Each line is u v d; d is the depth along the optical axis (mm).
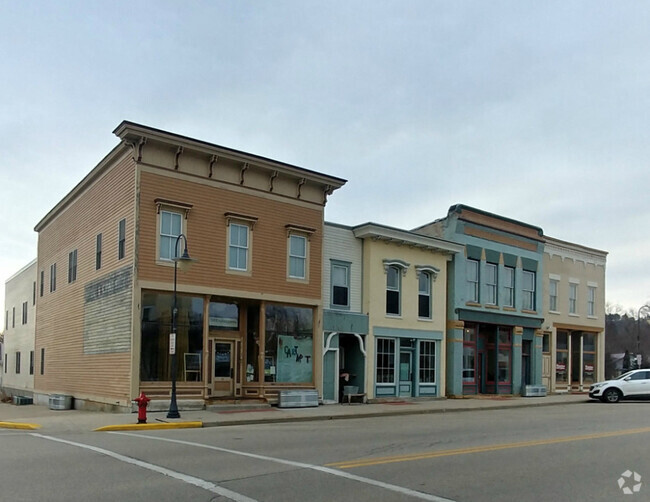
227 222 22297
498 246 32750
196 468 10047
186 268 18578
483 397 30703
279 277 23641
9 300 43750
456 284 30391
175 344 19125
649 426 17562
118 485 8719
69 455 11305
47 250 31906
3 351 44688
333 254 26016
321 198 25297
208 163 22000
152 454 11500
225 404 21625
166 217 20953
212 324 22469
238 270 22469
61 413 22125
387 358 27406
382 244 27391
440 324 29578
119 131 20172
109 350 21766
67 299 27422
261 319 23125
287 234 24062
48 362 30125
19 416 20797
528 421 19094
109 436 14617
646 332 88375
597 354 39938
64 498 7957
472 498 8273
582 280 38906
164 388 20469
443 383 29375
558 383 36625
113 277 21828
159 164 20891
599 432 15828
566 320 37312
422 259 29078
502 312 32469
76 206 27094
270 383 23141
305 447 12656
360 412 21547
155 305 20594
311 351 24578
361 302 26781
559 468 10492
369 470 10047
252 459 10984
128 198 21000
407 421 19266
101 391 22234
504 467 10500
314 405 23406
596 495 8539
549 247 36469
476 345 31719
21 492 8273
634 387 30812
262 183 23469
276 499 8023
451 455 11648
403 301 28078
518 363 33406
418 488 8812
